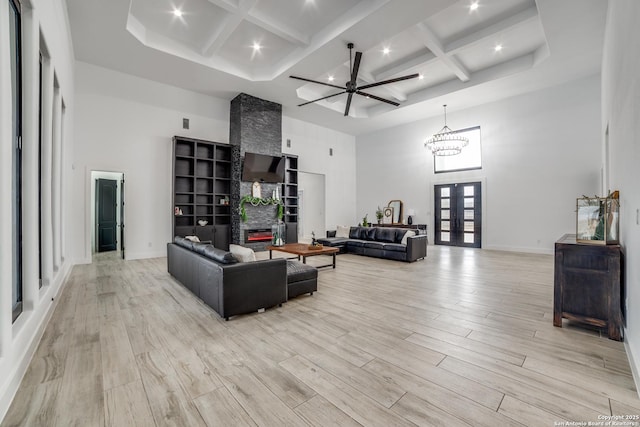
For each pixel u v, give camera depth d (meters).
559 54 5.36
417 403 1.65
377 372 1.97
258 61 6.29
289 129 9.22
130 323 2.80
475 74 6.73
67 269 4.73
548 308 3.22
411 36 5.39
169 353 2.22
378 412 1.58
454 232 8.66
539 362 2.08
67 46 4.36
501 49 5.79
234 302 2.90
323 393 1.74
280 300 3.25
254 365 2.06
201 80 6.51
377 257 6.66
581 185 6.50
